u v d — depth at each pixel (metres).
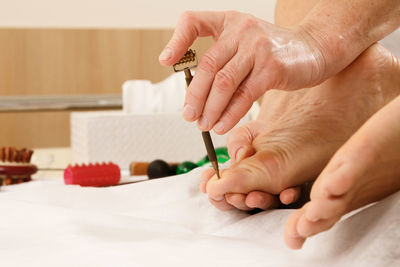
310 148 0.35
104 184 0.71
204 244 0.28
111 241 0.29
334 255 0.25
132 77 2.14
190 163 0.70
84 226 0.31
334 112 0.37
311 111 0.37
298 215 0.23
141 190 0.44
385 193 0.25
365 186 0.23
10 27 2.04
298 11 0.51
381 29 0.37
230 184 0.34
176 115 1.18
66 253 0.27
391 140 0.22
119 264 0.25
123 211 0.40
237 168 0.35
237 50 0.31
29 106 1.68
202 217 0.37
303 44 0.33
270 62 0.31
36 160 0.87
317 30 0.34
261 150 0.36
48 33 2.07
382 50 0.38
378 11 0.36
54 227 0.31
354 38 0.35
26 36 2.05
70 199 0.43
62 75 2.09
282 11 0.53
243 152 0.37
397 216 0.24
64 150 2.05
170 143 1.18
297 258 0.25
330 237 0.26
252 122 0.45
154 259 0.25
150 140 1.17
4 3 2.04
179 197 0.42
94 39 2.10
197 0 2.15
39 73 2.07
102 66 2.12
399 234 0.23
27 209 0.35
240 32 0.31
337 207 0.22
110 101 1.73
